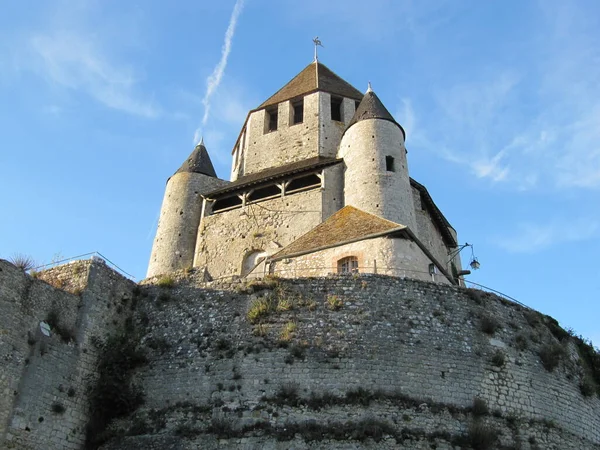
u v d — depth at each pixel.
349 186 31.61
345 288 20.09
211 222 34.53
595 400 21.06
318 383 17.88
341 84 42.09
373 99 35.12
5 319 17.00
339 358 18.33
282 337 18.89
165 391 18.64
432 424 17.27
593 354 22.28
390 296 19.97
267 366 18.31
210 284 21.19
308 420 17.06
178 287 21.56
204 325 20.00
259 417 17.23
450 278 25.80
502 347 19.69
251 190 34.72
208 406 17.88
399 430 16.94
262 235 32.31
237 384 18.12
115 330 20.34
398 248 23.06
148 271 34.31
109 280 20.77
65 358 18.22
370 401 17.45
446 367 18.62
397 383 17.98
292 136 38.41
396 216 29.94
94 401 18.39
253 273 26.92
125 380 19.06
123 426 18.06
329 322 19.22
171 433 17.42
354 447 16.39
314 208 31.75
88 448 17.72
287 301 19.75
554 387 19.72
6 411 16.17
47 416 17.08
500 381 18.86
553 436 18.41
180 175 37.28
